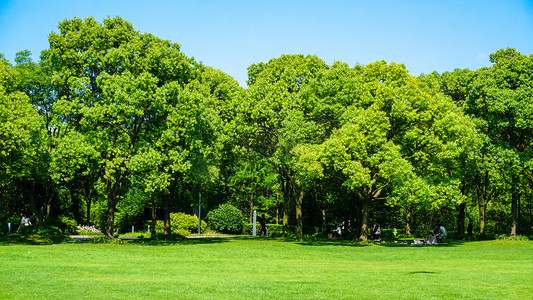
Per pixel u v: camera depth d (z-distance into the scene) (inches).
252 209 2071.9
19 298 350.0
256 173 1975.9
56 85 1202.0
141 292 388.2
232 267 625.0
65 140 1041.5
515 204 1338.6
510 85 1280.8
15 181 1322.6
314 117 1211.9
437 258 798.5
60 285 420.8
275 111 1284.4
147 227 1902.1
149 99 1045.2
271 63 1537.9
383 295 384.5
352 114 1100.5
